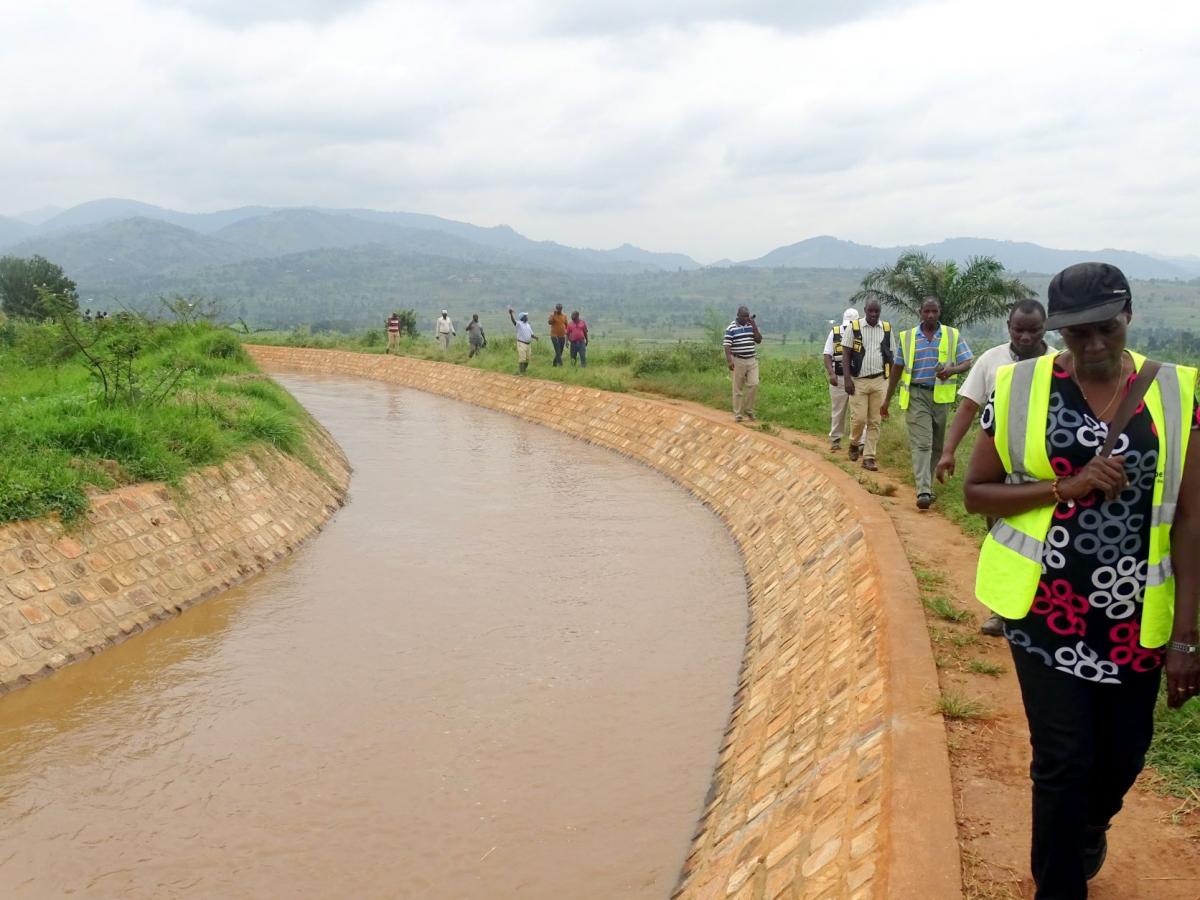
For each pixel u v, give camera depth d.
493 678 8.00
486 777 6.42
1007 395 2.97
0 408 11.20
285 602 9.89
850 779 4.53
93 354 17.42
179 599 9.55
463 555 11.61
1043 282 97.00
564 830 5.80
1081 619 2.86
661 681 7.92
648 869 5.39
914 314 21.98
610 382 22.47
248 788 6.29
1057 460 2.86
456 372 29.84
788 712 6.28
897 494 10.10
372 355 36.50
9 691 7.52
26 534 8.57
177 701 7.55
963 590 6.89
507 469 17.17
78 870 5.41
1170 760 4.36
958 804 4.09
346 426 22.48
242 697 7.64
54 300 18.05
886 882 3.47
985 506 3.05
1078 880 3.00
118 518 9.61
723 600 9.94
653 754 6.70
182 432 11.77
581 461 17.95
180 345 21.06
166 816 5.96
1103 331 2.75
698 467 15.62
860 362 11.33
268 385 18.86
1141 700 2.93
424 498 14.84
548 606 9.77
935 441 9.69
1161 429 2.75
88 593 8.70
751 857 4.66
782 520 11.17
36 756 6.68
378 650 8.61
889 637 5.77
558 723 7.18
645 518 13.41
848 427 15.02
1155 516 2.78
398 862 5.49
